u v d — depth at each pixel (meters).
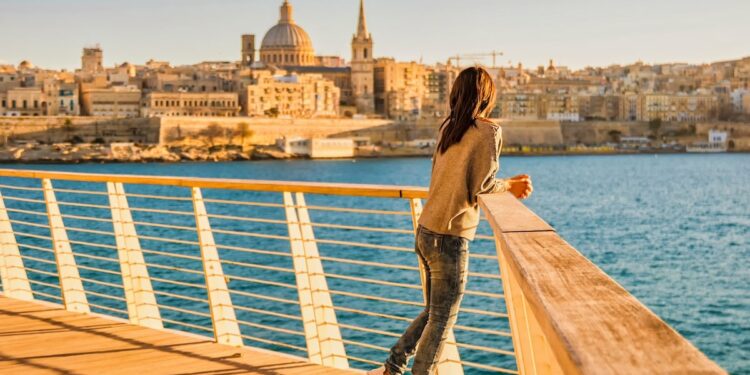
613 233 71.75
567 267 2.66
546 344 3.51
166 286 35.72
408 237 67.19
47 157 187.88
